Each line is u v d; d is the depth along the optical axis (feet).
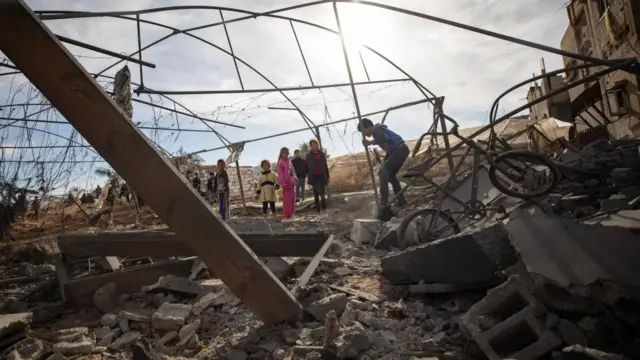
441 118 28.07
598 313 6.82
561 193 16.49
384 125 23.06
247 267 8.68
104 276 12.89
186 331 9.44
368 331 8.71
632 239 7.08
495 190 18.66
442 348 7.97
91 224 41.86
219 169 34.99
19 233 36.52
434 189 23.27
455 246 10.32
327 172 38.27
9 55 6.70
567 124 59.16
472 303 9.98
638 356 6.15
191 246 8.21
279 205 54.60
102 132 7.30
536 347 6.55
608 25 54.08
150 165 7.64
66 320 11.50
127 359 8.52
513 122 61.57
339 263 15.28
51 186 26.30
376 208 25.48
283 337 8.64
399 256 11.93
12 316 9.02
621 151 20.22
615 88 56.39
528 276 8.13
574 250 7.53
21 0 6.65
